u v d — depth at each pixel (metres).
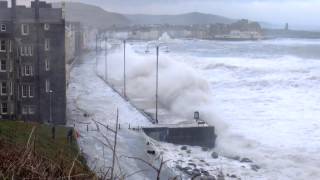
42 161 8.52
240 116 70.31
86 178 8.37
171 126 57.62
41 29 58.06
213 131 56.56
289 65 142.88
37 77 58.38
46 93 58.84
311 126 64.31
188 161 46.34
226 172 44.34
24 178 7.93
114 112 70.06
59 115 58.69
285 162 48.16
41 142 31.05
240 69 130.62
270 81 108.00
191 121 63.25
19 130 33.78
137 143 49.41
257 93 92.81
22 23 57.50
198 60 150.12
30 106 58.53
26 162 8.30
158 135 56.59
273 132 60.94
